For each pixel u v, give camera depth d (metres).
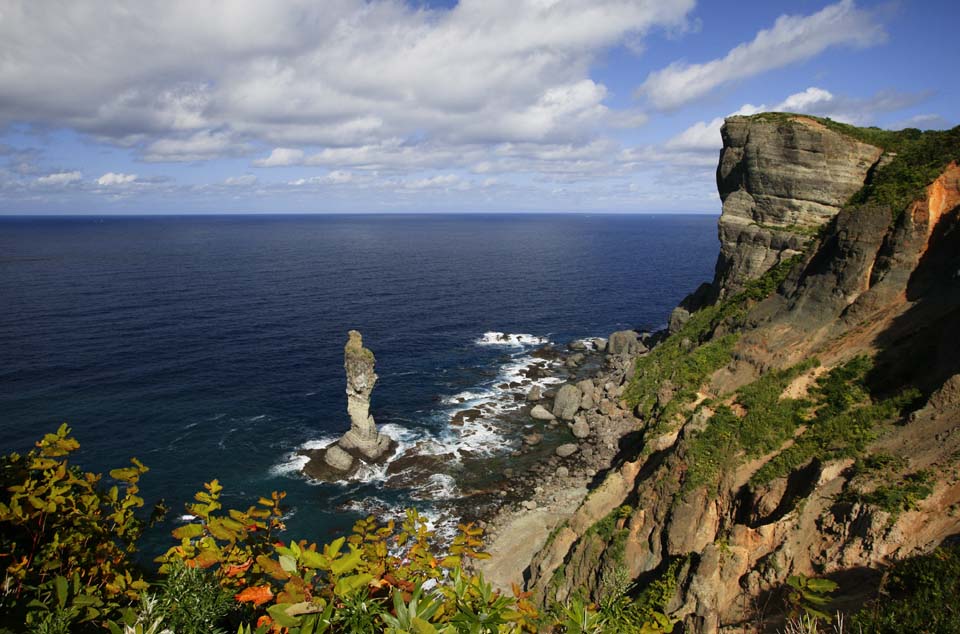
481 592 6.16
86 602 6.96
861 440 26.17
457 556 8.71
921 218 35.88
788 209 62.00
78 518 8.99
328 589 5.81
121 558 9.52
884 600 16.72
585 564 32.75
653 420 45.28
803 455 27.89
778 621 19.23
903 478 22.08
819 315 39.97
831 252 42.00
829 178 58.84
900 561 18.36
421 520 9.71
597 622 6.70
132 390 67.75
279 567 5.89
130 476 10.33
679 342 67.31
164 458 53.41
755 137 63.66
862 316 37.03
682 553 28.53
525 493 50.66
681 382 45.16
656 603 25.03
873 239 38.22
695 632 21.81
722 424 33.19
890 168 53.22
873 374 31.92
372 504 48.69
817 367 35.34
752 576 22.31
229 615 7.70
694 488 30.20
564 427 63.56
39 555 8.43
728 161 69.31
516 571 39.69
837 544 21.14
